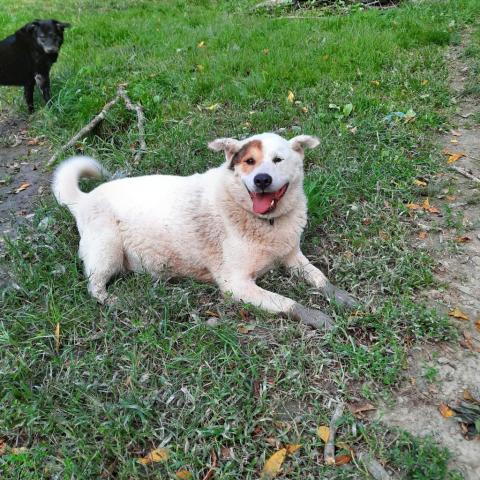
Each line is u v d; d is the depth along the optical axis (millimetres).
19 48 1974
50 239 1252
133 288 1124
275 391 896
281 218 1096
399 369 908
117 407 859
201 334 991
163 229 1124
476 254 1194
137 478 767
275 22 2680
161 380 906
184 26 2748
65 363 961
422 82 1940
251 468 775
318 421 837
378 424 825
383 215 1316
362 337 991
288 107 1795
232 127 1736
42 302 1093
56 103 1903
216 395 868
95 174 1394
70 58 2424
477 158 1547
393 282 1098
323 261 1198
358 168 1475
